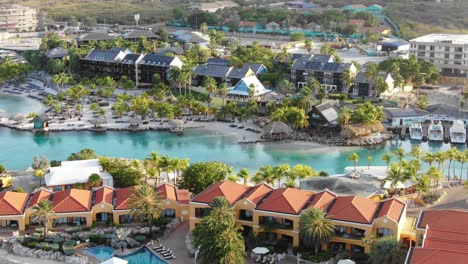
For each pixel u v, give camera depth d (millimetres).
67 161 188250
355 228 132125
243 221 140750
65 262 132500
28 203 151250
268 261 130500
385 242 117062
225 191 145375
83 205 148625
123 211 148625
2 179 179250
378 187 168125
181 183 169250
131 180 175750
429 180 171000
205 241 122812
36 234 142000
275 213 137000
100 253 136750
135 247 139500
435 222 129125
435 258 108938
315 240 129500
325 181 163625
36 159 191875
